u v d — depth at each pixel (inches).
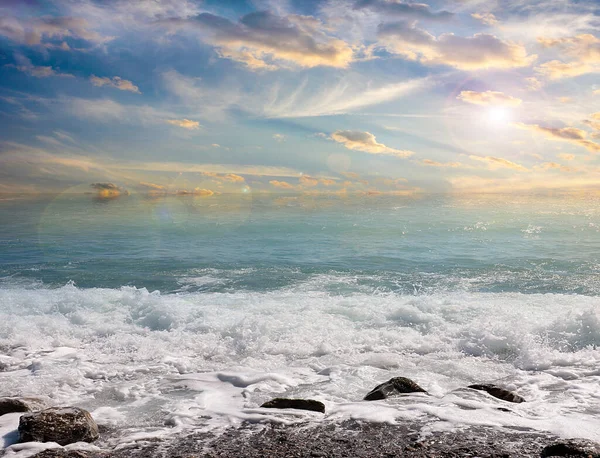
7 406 215.6
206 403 228.5
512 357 291.1
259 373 270.2
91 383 260.7
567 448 152.3
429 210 1234.6
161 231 975.6
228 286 511.8
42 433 180.1
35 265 642.8
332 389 246.1
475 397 215.5
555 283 496.1
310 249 738.2
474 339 315.3
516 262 603.5
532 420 190.1
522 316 353.7
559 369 264.4
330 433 183.8
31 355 310.0
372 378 261.6
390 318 366.9
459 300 416.5
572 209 1179.9
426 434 177.8
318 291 481.7
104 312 400.2
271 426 194.1
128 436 190.1
